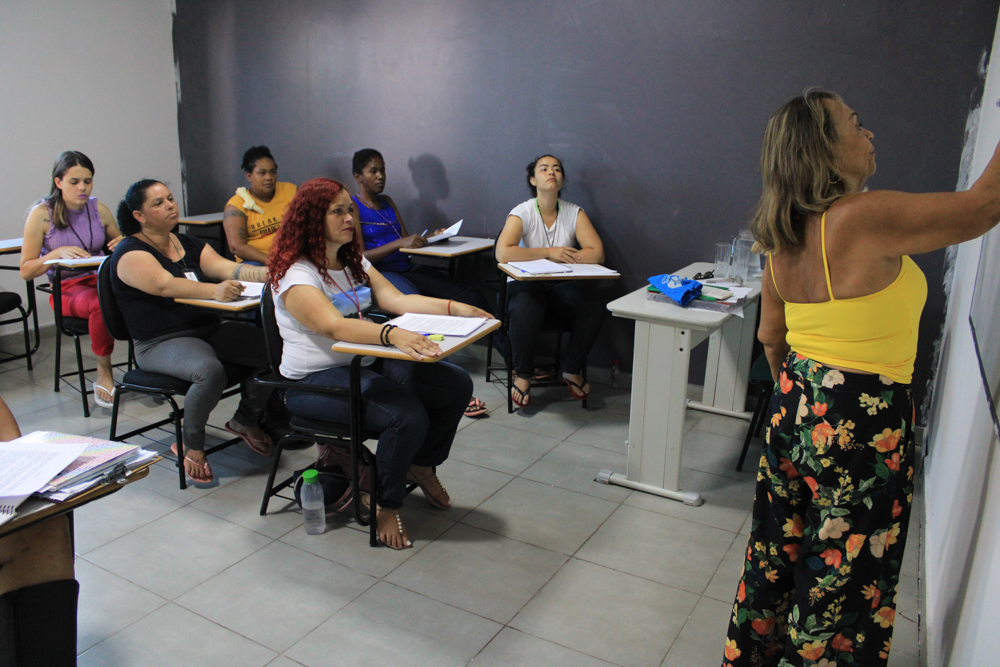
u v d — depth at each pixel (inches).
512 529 90.5
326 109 167.2
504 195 149.9
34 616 50.7
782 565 56.1
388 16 153.5
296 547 85.4
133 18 176.9
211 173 189.2
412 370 87.9
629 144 134.5
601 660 67.2
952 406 84.0
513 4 139.0
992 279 59.0
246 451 111.5
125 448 48.9
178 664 65.7
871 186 116.4
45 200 132.4
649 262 138.0
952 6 105.3
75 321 125.0
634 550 86.1
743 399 129.1
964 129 108.0
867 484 49.2
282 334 85.4
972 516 57.6
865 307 47.5
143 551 84.0
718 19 122.1
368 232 147.9
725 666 60.3
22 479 43.9
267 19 169.3
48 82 163.0
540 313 126.6
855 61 113.4
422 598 76.2
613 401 137.2
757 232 52.6
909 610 75.1
